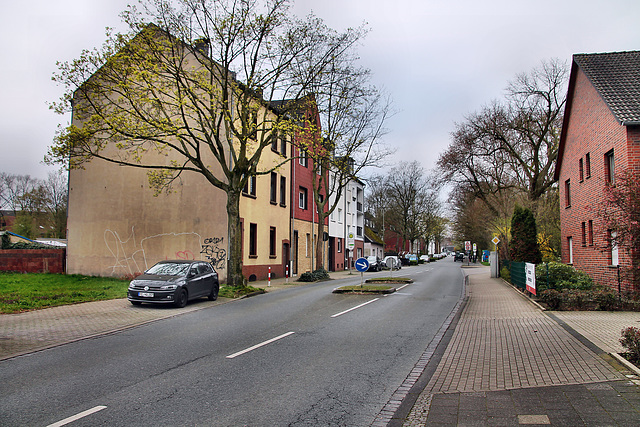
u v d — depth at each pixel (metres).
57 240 56.72
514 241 24.62
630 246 9.36
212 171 24.66
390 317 13.21
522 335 9.94
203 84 18.23
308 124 20.88
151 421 5.03
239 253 19.84
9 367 7.44
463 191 38.03
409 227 72.62
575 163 22.50
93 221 26.11
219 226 24.39
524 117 32.94
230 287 19.25
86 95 17.73
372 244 69.44
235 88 19.88
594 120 19.03
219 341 9.62
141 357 8.15
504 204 36.00
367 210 79.56
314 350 8.77
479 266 62.00
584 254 20.95
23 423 4.93
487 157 35.34
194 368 7.38
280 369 7.36
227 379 6.75
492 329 10.99
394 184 69.19
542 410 5.18
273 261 30.72
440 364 7.71
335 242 47.00
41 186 57.41
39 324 11.57
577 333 9.74
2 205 58.94
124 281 23.62
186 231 24.75
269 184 30.23
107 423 4.95
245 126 19.55
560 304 13.89
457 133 35.31
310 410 5.46
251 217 27.48
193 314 13.75
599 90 17.20
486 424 4.88
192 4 17.52
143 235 25.27
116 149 25.94
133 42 17.70
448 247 177.00
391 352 8.66
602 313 12.88
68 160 18.27
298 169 35.81
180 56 19.62
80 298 16.30
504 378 6.65
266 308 15.13
